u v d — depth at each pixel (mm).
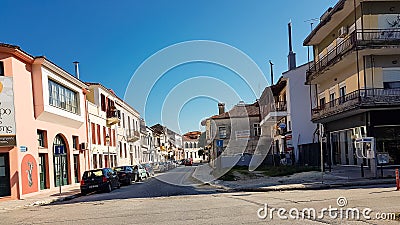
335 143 30172
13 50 20578
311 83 33781
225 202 13391
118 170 28047
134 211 12297
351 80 26422
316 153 30625
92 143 33094
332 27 29047
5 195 19984
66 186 27062
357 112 24609
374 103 22781
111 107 38938
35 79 23141
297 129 35625
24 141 21344
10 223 11680
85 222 10672
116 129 40406
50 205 17281
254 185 19453
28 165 21609
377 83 24109
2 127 20047
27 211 15109
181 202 14148
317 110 30375
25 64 22156
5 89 20266
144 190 21453
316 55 34031
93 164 33094
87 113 32188
